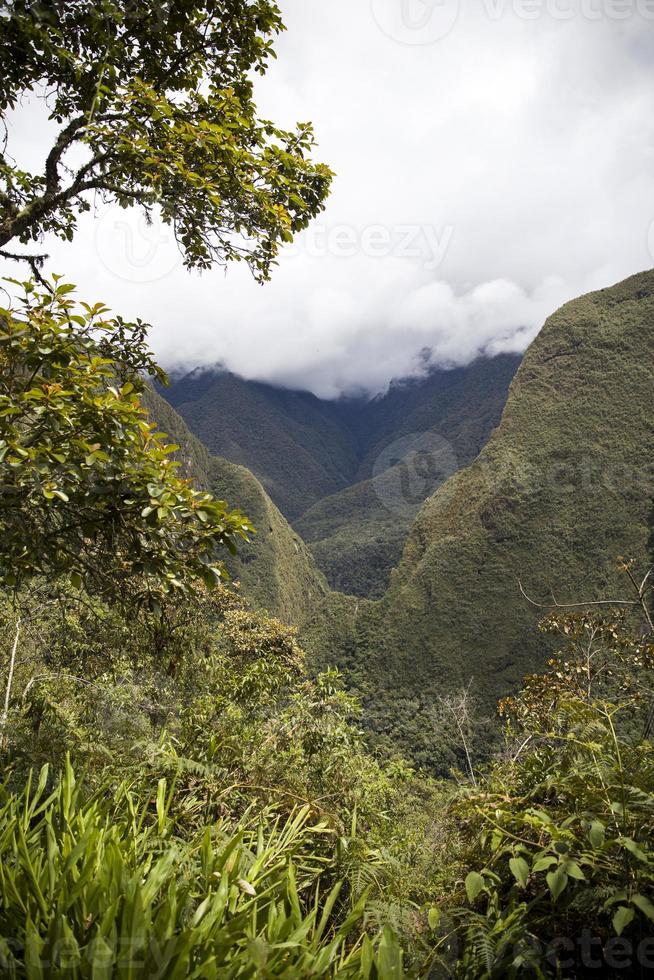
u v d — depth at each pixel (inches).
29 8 104.5
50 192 138.2
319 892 87.3
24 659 219.0
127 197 140.8
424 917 72.3
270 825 104.7
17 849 64.4
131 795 90.4
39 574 110.0
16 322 93.7
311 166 150.8
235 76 154.5
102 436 94.0
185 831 96.3
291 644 285.9
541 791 81.1
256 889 69.0
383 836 111.9
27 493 92.6
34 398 90.2
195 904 63.1
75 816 73.5
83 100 134.6
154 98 122.0
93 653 199.5
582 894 57.8
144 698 209.5
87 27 122.8
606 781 65.9
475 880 60.9
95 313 97.6
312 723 144.0
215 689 181.5
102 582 114.3
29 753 135.0
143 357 128.5
